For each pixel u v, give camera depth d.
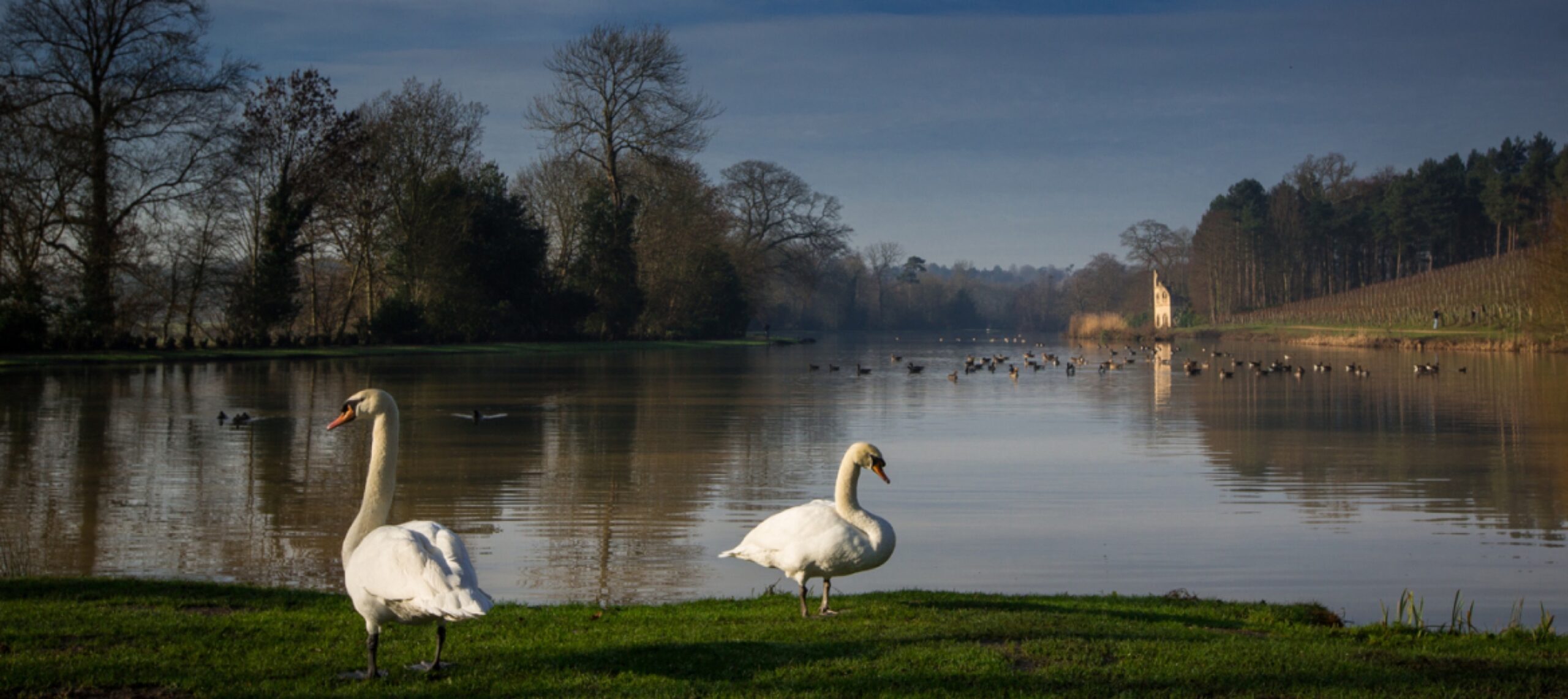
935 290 177.50
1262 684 6.95
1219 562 13.23
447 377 44.56
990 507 17.09
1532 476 20.39
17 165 40.41
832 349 90.94
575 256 80.06
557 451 22.78
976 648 7.69
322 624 8.43
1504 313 84.56
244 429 24.89
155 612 8.75
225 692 6.61
